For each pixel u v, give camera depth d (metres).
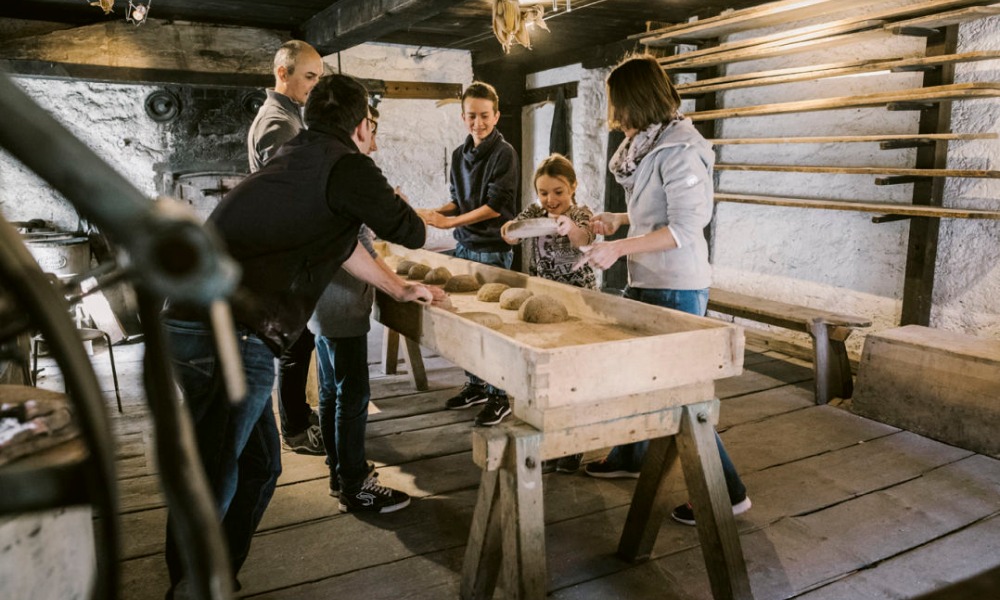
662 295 2.36
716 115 4.41
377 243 3.75
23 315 0.43
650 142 2.30
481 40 5.95
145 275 0.28
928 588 2.06
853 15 3.95
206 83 5.08
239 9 4.64
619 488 2.72
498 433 1.72
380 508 2.54
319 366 2.54
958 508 2.54
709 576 1.93
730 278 5.04
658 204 2.34
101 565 0.35
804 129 4.38
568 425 1.76
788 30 4.29
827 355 3.66
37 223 4.82
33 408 0.70
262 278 1.75
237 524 1.97
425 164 6.67
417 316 2.23
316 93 1.92
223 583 0.36
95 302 4.61
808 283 4.48
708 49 4.45
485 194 3.47
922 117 3.63
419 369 3.86
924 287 3.73
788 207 4.55
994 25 3.38
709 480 1.88
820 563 2.19
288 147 1.88
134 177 5.13
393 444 3.16
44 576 0.70
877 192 4.00
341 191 1.80
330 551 2.29
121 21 4.79
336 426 2.44
